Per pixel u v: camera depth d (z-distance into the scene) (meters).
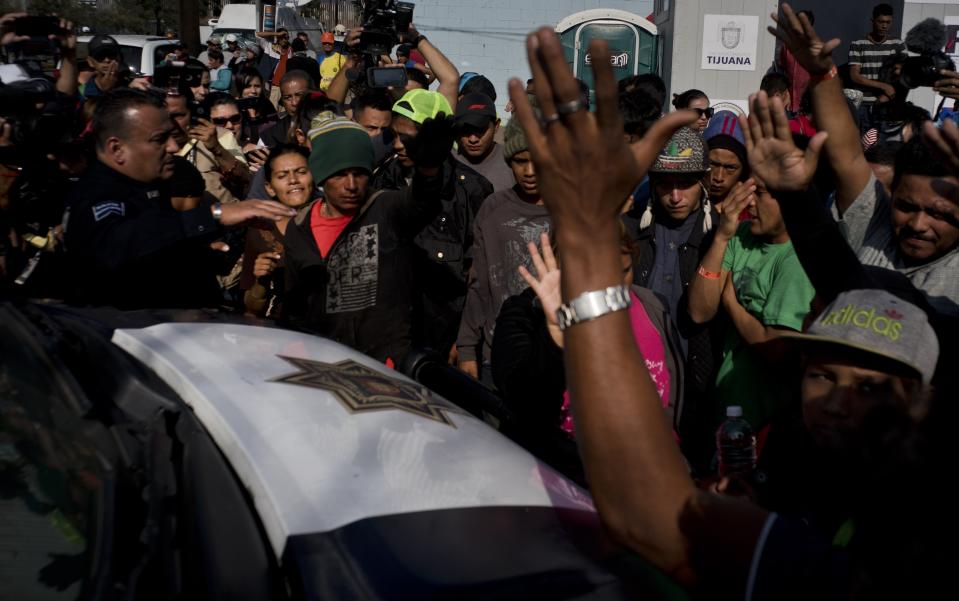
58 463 1.69
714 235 3.27
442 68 5.20
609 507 1.20
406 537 1.56
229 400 1.83
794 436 2.14
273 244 3.76
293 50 12.80
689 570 1.19
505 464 1.89
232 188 5.90
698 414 3.31
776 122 1.50
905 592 0.94
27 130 3.10
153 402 1.80
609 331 1.14
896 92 6.72
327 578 1.45
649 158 1.09
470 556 1.55
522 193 3.78
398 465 1.76
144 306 2.49
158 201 3.05
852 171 2.24
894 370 1.19
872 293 1.27
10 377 1.92
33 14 4.46
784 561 1.14
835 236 1.55
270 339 2.24
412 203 3.28
